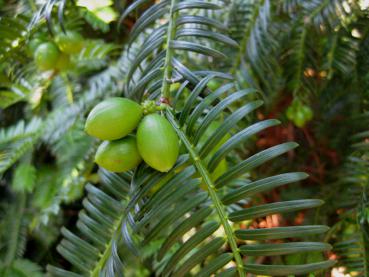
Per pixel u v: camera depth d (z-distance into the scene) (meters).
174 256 0.17
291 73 0.35
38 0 0.39
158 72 0.22
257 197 0.40
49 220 0.44
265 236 0.17
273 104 0.38
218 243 0.17
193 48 0.22
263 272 0.16
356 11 0.32
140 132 0.18
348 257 0.29
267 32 0.31
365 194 0.29
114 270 0.20
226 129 0.18
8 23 0.28
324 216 0.34
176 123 0.19
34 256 0.44
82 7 0.38
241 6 0.32
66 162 0.42
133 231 0.18
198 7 0.23
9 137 0.44
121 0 0.40
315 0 0.32
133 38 0.25
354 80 0.33
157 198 0.18
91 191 0.26
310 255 0.31
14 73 0.43
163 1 0.24
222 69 0.33
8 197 0.48
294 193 0.40
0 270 0.40
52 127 0.44
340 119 0.39
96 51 0.45
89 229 0.25
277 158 0.42
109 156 0.18
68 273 0.24
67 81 0.47
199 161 0.18
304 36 0.33
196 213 0.17
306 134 0.41
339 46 0.33
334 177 0.39
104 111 0.18
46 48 0.34
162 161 0.17
